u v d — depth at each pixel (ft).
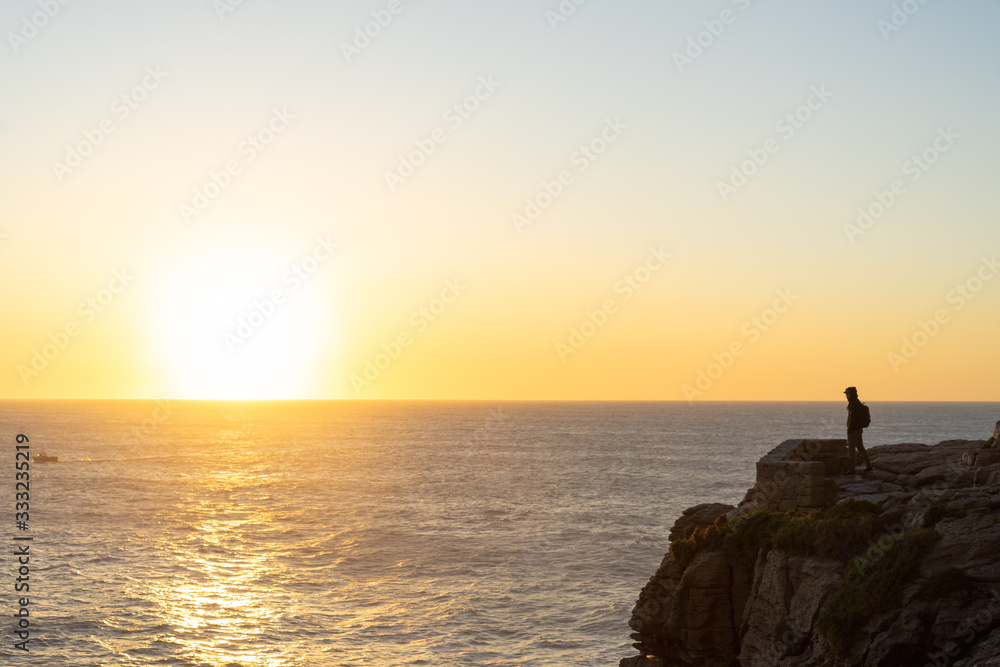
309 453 583.17
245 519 274.98
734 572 71.51
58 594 164.35
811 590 62.80
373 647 135.44
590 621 151.12
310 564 201.98
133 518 272.10
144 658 127.95
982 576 55.72
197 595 168.04
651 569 196.34
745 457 530.68
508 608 160.15
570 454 563.07
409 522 268.62
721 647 71.31
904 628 55.83
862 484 76.38
